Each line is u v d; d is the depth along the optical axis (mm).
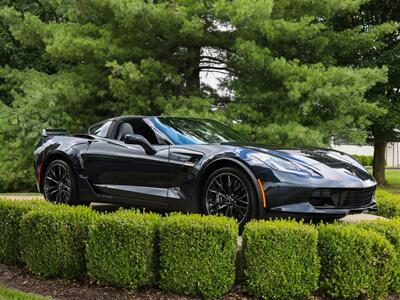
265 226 3844
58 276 4414
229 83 12648
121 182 5520
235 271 4000
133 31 12188
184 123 5723
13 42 17219
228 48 12469
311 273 3812
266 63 11438
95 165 5785
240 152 4680
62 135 6543
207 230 3826
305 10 12938
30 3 17031
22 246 4516
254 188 4520
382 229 4195
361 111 12031
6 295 3805
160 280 4000
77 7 12586
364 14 18750
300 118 11641
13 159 14328
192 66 12961
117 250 3992
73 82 12344
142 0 11289
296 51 12508
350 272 3846
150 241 3990
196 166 4875
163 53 12695
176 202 5000
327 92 10695
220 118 10867
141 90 11703
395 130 19391
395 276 4074
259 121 11867
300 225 3902
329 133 11906
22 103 12812
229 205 4703
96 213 4445
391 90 18344
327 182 4492
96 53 11703
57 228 4301
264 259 3797
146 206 5309
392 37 18219
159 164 5145
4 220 4762
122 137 5734
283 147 5164
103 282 4102
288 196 4406
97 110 13406
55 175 6324
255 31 11812
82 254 4320
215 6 10977
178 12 11234
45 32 12969
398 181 23578
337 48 14383
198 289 3855
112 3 11148
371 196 5070
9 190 15859
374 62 16562
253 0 10734
